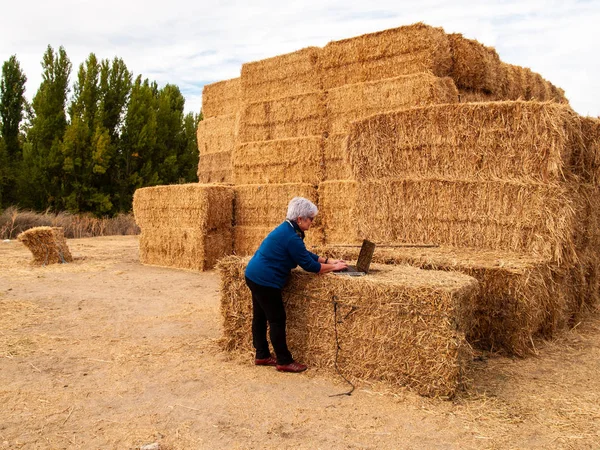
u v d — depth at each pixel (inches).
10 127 1080.2
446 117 247.3
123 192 1047.0
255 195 439.8
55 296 313.0
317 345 182.9
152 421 141.9
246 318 201.5
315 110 412.2
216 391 164.1
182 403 154.4
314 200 404.5
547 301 210.4
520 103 222.5
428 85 339.0
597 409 149.1
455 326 156.7
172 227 446.0
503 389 165.2
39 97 1010.1
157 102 1180.5
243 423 140.6
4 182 968.9
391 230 271.7
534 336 213.0
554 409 149.2
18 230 704.4
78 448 126.6
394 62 364.8
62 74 1050.1
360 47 383.2
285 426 138.6
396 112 265.7
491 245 235.8
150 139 1071.6
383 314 166.4
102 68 1061.1
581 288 239.8
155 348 210.1
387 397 158.1
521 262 205.2
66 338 223.8
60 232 462.0
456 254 226.4
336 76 402.3
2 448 126.0
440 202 252.1
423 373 159.5
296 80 432.5
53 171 985.5
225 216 446.3
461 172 244.4
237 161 460.4
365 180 281.4
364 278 173.0
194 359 196.5
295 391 163.8
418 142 258.4
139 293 327.9
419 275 180.2
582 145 222.4
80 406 152.1
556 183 213.5
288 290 188.5
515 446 127.0
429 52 346.0
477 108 236.2
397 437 132.0
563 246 215.3
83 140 983.0
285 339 181.9
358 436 132.6
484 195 236.7
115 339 222.8
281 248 177.9
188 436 133.0
